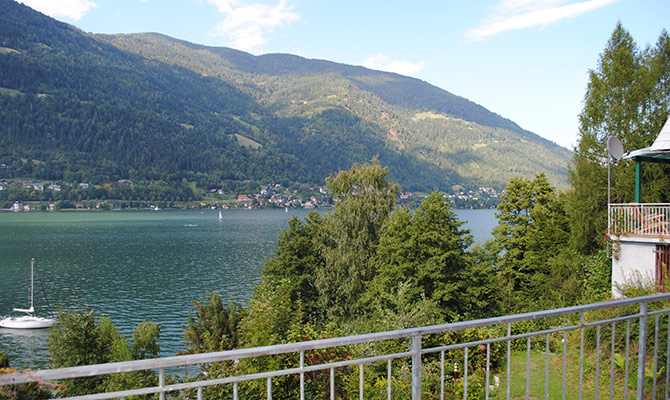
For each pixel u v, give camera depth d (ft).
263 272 106.32
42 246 334.65
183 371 57.16
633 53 69.31
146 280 209.36
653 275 41.88
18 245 339.98
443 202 76.54
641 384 13.37
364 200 109.91
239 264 254.27
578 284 67.92
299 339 31.37
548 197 93.61
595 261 58.75
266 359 26.94
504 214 97.19
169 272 229.66
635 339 23.62
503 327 42.80
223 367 28.94
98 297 176.86
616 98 68.80
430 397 26.61
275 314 36.01
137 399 33.91
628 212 44.91
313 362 27.04
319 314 104.06
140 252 304.91
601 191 69.51
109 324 62.08
